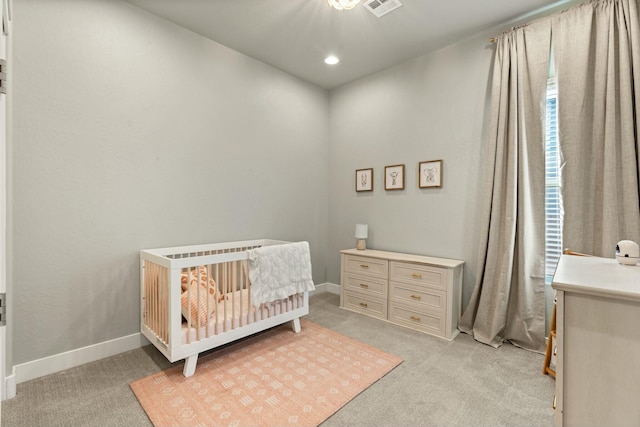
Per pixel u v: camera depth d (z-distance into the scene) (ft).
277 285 8.10
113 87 7.48
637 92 6.37
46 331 6.62
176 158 8.70
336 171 13.25
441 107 9.93
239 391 6.03
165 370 6.80
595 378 3.13
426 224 10.36
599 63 6.92
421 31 8.91
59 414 5.34
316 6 7.80
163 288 6.68
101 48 7.29
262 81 10.89
